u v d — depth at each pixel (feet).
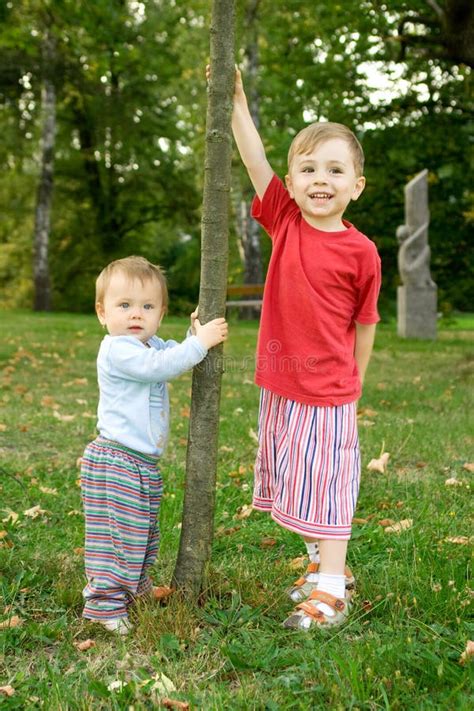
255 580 9.77
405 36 37.83
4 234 95.04
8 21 42.32
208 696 7.00
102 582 8.44
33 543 11.07
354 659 7.48
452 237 54.85
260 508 9.43
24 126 80.94
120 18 42.52
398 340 45.68
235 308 74.28
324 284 8.70
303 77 48.39
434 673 7.24
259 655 7.80
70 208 92.63
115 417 8.57
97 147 86.58
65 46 71.51
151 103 82.33
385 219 55.77
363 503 13.33
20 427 18.81
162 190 91.76
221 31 8.55
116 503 8.41
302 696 7.00
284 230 9.12
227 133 8.66
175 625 8.32
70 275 92.58
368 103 48.52
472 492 13.83
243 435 18.28
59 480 14.48
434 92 47.21
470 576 9.91
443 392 25.46
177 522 12.09
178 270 98.32
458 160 51.85
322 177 8.64
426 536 11.15
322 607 8.49
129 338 8.73
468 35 32.65
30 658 7.92
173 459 16.19
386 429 19.01
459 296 56.95
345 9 39.65
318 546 9.39
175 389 26.23
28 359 33.12
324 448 8.70
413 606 8.95
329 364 8.78
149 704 6.88
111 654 7.96
